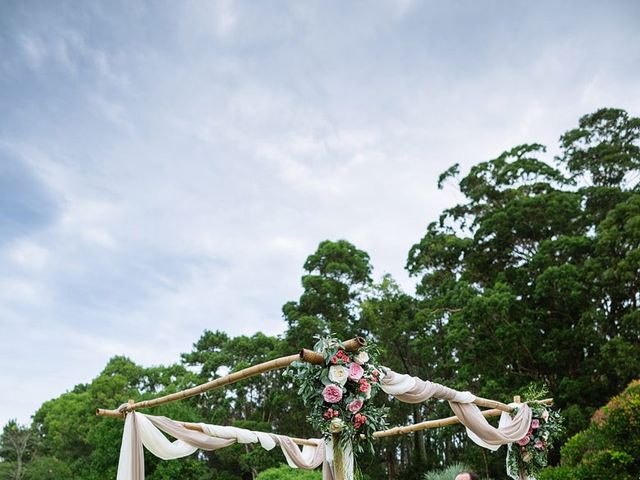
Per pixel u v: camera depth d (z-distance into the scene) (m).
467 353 19.72
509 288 19.83
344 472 4.34
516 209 21.86
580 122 24.88
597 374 17.67
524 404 7.62
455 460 23.77
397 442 25.30
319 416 4.41
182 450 5.81
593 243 19.39
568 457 10.01
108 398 32.09
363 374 4.50
